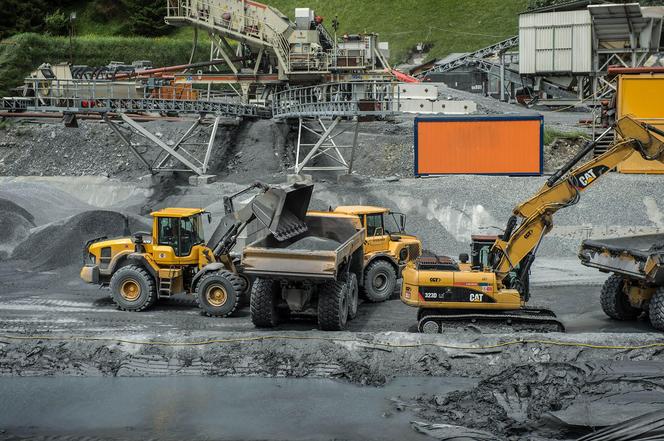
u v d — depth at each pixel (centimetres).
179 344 1645
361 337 1647
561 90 4359
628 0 5059
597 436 1210
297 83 4034
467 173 3052
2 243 2752
